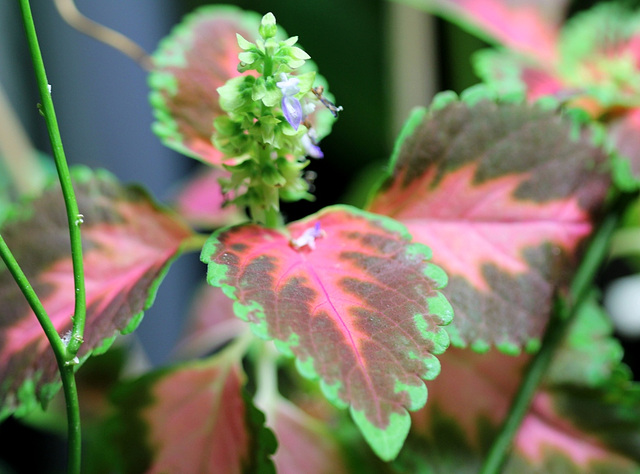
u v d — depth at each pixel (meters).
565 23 0.54
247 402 0.43
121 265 0.43
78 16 0.47
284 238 0.41
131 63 0.72
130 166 0.76
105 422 0.44
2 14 0.65
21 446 0.67
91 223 0.44
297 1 0.72
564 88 0.49
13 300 0.43
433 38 0.69
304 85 0.39
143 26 0.72
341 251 0.40
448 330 0.42
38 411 0.50
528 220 0.44
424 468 0.44
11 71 0.67
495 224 0.44
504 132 0.44
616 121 0.48
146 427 0.44
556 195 0.44
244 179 0.41
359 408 0.36
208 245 0.39
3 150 0.57
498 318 0.42
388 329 0.38
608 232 0.44
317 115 0.44
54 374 0.41
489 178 0.44
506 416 0.44
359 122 0.76
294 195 0.42
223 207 0.42
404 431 0.36
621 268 0.67
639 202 0.53
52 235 0.44
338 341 0.37
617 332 0.63
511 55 0.51
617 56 0.51
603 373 0.46
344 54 0.74
